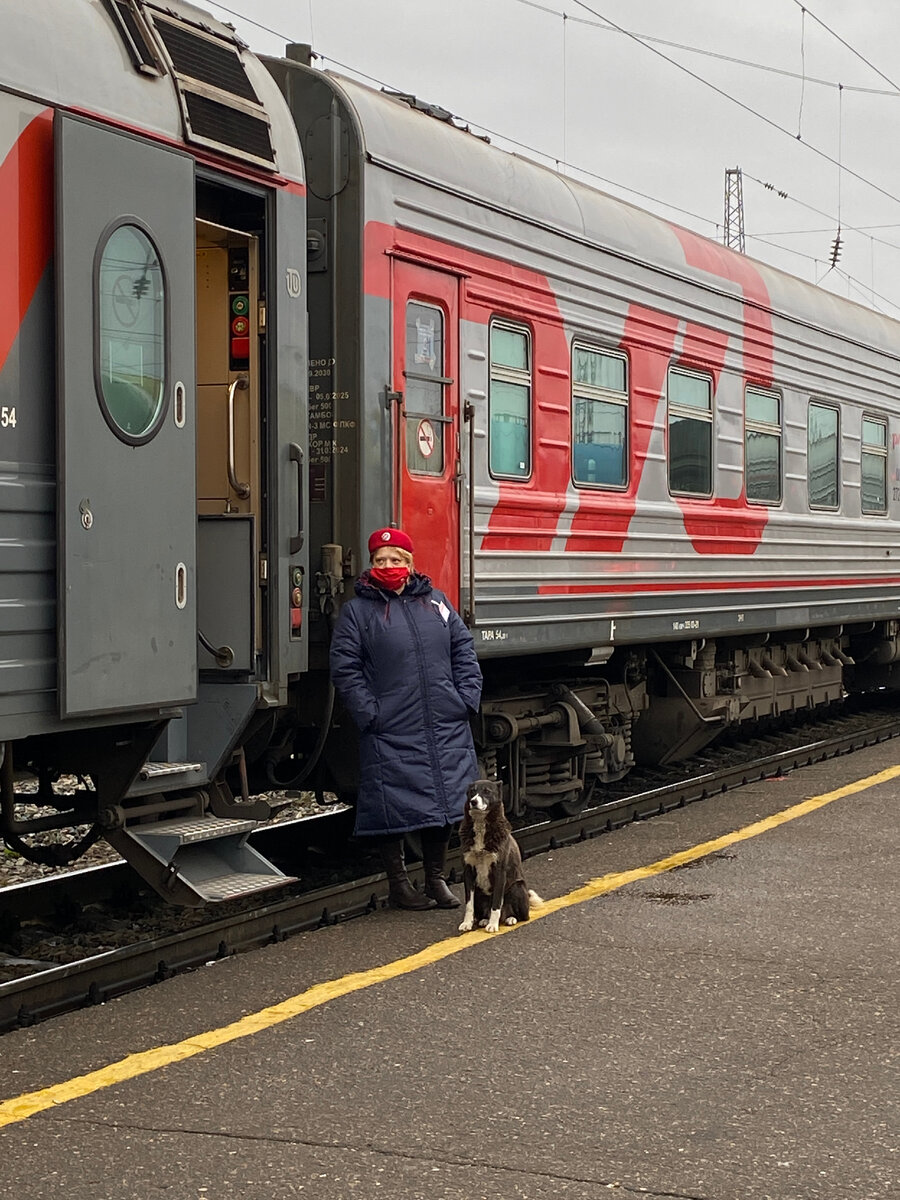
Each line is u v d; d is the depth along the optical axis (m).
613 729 10.51
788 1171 3.90
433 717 6.84
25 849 6.22
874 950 6.06
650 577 9.93
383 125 7.45
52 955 6.36
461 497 8.01
